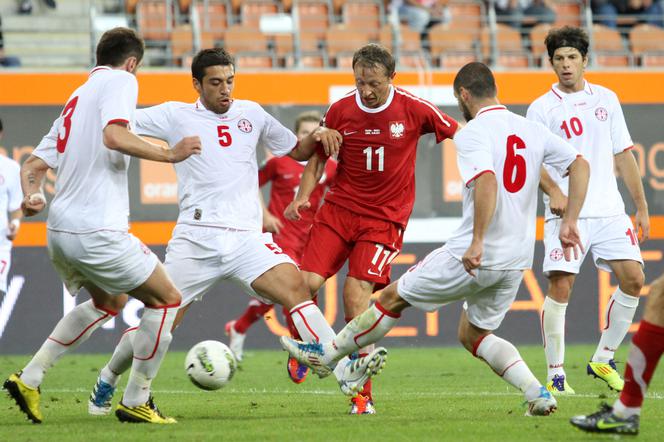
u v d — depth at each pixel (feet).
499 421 74.33
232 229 81.46
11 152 150.61
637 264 98.22
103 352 153.17
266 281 80.02
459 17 202.59
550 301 96.43
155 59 185.98
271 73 156.76
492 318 75.41
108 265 72.13
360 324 75.10
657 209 157.99
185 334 154.71
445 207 156.87
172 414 81.97
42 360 75.77
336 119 86.53
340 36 190.90
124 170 73.46
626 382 62.44
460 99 74.43
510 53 192.24
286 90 156.97
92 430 70.03
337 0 202.80
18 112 150.92
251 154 83.82
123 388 106.22
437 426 71.36
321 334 78.64
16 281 150.10
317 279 86.17
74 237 71.92
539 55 193.06
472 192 71.72
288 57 185.37
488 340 76.48
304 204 86.12
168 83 154.81
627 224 98.99
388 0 203.92
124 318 153.58
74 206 72.02
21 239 150.51
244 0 196.75
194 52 182.70
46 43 180.96
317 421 75.36
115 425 73.00
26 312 150.51
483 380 115.03
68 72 152.35
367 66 81.71
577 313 159.63
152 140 152.35
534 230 73.31
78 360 143.43
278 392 103.30
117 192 72.90
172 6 194.59
